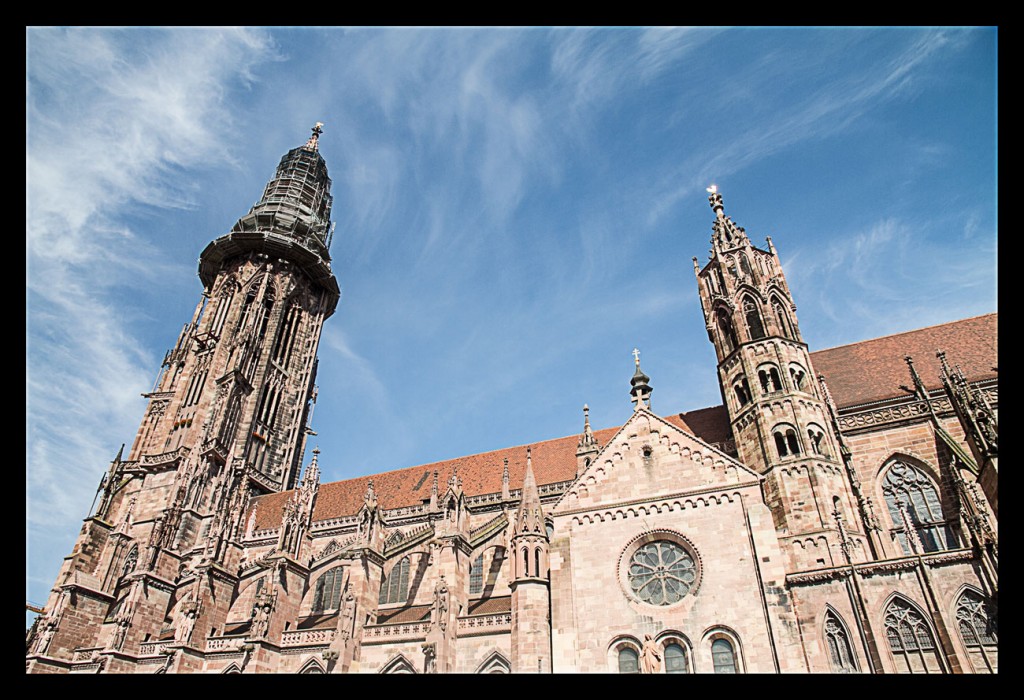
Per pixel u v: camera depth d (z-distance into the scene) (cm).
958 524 4388
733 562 4059
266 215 11312
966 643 3450
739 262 5962
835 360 6038
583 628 4116
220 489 8075
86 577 6781
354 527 7194
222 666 5450
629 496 4538
